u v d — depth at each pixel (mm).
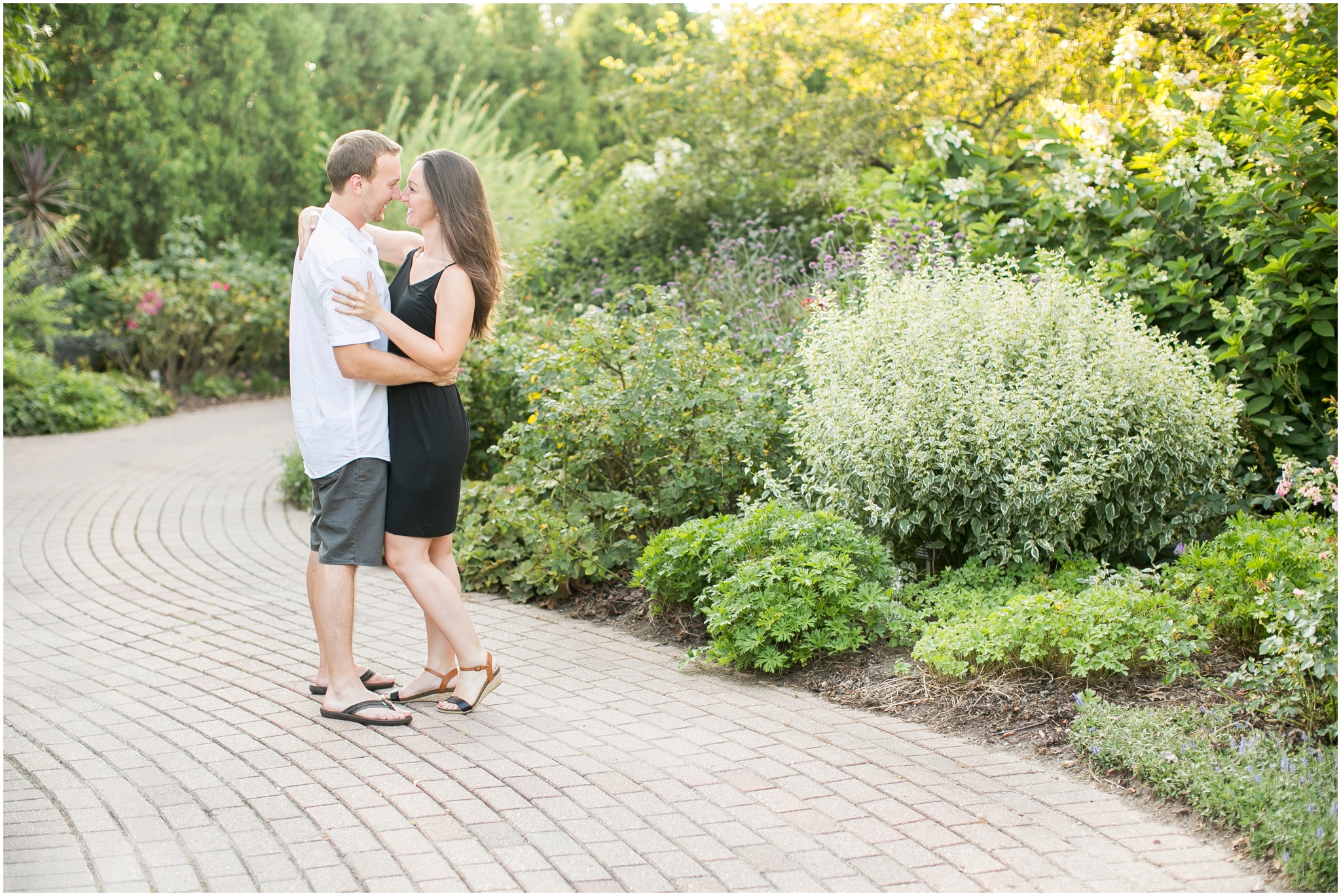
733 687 3926
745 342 6336
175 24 16375
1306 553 3676
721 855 2625
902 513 4473
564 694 3850
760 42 9820
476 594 5289
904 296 4844
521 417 6539
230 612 5008
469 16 23250
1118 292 5340
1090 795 2957
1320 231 4793
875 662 3984
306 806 2887
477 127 15602
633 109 10539
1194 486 4551
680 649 4391
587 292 9555
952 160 6777
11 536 6621
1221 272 5383
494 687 3703
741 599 4008
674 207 9867
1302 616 3094
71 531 6746
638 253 10070
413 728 3494
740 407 5258
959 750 3289
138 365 14844
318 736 3420
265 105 17719
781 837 2719
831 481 4750
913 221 6953
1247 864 2561
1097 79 8438
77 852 2623
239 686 3936
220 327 14828
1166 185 5410
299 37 18422
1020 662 3711
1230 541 4066
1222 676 3568
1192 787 2842
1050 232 6082
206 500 7758
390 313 3537
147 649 4434
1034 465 4176
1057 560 4449
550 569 4996
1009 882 2494
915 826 2779
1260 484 4980
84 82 16016
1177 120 5555
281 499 7781
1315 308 4895
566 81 24531
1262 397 4969
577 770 3145
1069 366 4418
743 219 9484
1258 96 5293
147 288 14102
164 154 16109
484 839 2701
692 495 5230
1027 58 9086
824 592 4008
